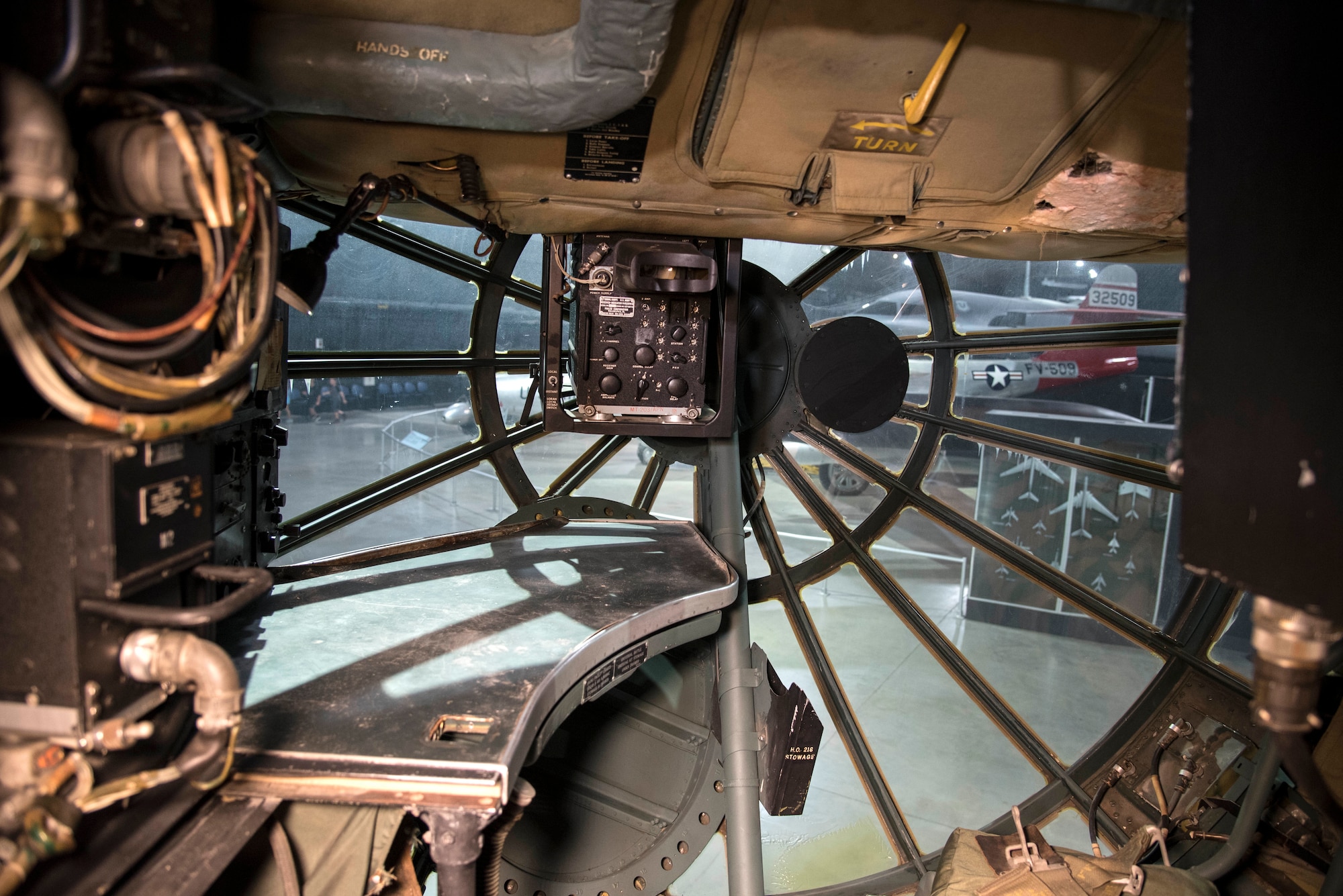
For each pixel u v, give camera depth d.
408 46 2.17
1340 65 1.17
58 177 1.11
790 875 7.02
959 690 8.94
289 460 6.50
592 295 3.48
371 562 3.26
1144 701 4.75
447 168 2.79
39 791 1.29
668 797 4.32
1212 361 1.33
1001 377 8.93
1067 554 9.38
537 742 2.12
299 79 2.20
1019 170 2.89
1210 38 1.29
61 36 1.21
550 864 4.16
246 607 2.68
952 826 7.34
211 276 1.45
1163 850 3.69
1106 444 9.02
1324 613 1.21
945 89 2.54
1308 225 1.21
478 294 4.48
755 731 3.70
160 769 1.59
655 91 2.52
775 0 2.21
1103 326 4.43
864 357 4.39
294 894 1.74
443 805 1.67
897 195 2.88
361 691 2.05
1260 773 3.70
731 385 3.62
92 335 1.32
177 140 1.31
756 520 5.12
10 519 1.34
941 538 11.17
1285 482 1.26
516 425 4.80
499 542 3.59
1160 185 2.99
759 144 2.73
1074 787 4.75
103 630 1.42
